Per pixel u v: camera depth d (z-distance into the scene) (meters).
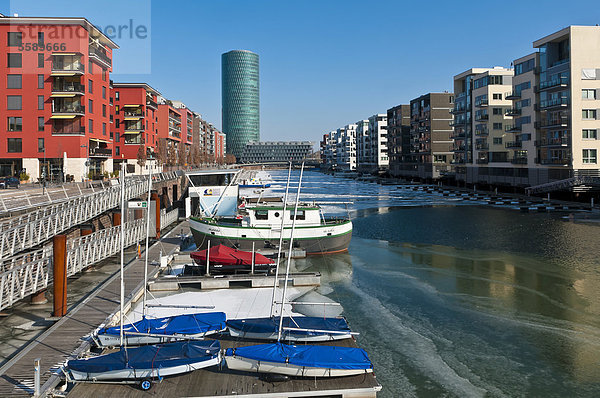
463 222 55.75
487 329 22.28
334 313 24.45
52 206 29.08
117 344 18.42
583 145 70.12
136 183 46.41
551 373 18.00
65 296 21.39
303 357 16.00
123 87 97.75
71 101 63.94
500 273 32.03
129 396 14.74
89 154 66.69
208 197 47.38
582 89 70.00
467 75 112.31
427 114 146.00
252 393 14.90
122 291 18.08
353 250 40.75
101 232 31.56
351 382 15.58
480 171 103.75
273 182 161.50
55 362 16.48
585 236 44.16
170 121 127.19
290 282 29.58
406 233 49.03
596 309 24.70
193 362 15.91
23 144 63.25
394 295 27.59
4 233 21.94
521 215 60.41
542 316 23.83
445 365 18.69
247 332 19.11
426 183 138.38
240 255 30.89
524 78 84.25
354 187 131.62
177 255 35.84
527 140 83.56
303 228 38.38
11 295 19.89
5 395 14.26
